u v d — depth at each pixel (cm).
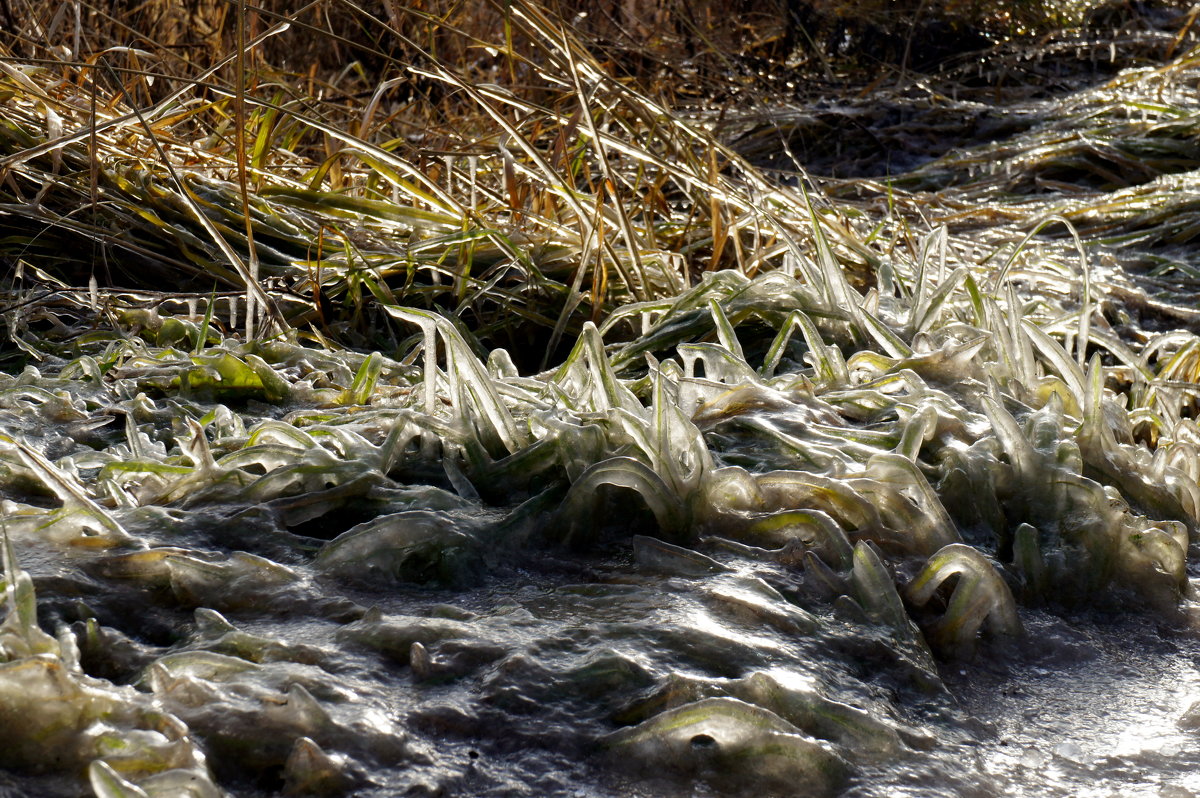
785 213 303
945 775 92
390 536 115
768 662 101
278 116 290
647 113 298
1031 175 475
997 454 145
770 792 88
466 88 245
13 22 329
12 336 209
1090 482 135
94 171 221
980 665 113
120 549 112
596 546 125
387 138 380
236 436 147
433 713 91
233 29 399
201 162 286
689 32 667
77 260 251
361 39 450
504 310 253
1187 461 160
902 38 694
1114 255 353
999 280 198
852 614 111
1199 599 132
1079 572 130
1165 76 572
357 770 83
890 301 228
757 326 223
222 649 98
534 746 90
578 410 153
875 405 165
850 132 570
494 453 143
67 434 155
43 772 79
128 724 82
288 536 121
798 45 718
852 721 94
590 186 302
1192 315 287
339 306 249
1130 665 117
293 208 277
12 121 270
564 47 243
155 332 224
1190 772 96
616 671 97
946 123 575
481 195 321
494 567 118
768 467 145
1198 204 387
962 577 115
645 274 249
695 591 112
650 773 89
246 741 84
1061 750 99
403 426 141
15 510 120
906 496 131
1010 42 688
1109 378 225
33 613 86
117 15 387
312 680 91
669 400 132
